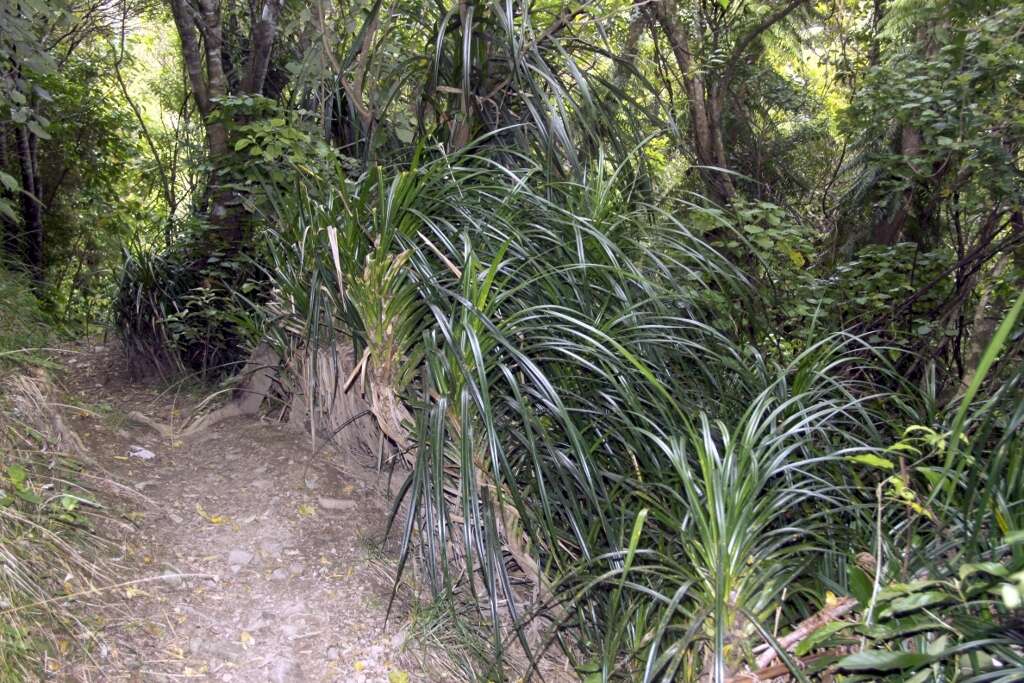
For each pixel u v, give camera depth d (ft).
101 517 10.71
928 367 13.28
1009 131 16.97
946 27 17.69
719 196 23.56
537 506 10.42
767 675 7.27
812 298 17.02
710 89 24.34
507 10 14.46
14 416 11.34
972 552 7.89
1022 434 9.42
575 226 11.68
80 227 27.40
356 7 16.16
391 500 12.28
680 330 12.60
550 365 11.00
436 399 10.32
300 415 13.56
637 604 9.30
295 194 12.87
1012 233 17.81
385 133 16.15
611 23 20.79
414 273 10.76
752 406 9.29
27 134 24.95
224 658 9.41
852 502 9.30
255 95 15.61
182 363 17.80
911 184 18.51
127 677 8.64
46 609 8.69
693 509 7.97
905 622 7.63
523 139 15.60
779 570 8.15
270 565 10.89
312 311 10.85
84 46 31.27
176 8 19.22
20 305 14.75
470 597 10.75
